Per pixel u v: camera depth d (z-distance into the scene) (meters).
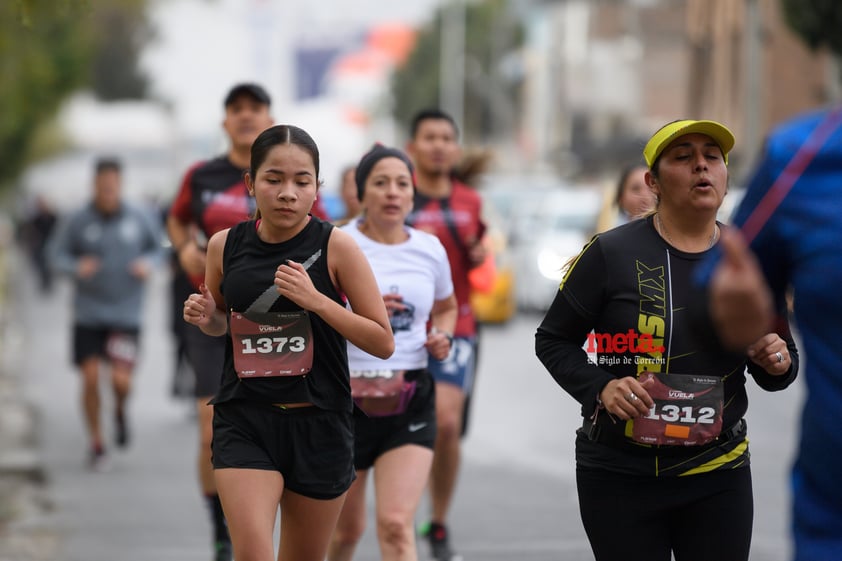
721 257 11.27
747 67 76.88
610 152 160.75
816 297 10.48
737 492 14.09
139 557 23.94
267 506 14.76
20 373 53.62
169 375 52.53
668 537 14.34
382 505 17.97
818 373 10.53
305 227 15.12
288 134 14.86
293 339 14.93
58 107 121.44
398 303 19.16
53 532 26.12
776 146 10.78
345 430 15.27
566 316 14.38
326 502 15.23
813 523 10.58
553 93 194.75
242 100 23.33
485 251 24.00
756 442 34.91
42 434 38.81
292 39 169.50
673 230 14.09
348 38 173.00
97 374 33.97
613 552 14.22
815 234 10.45
